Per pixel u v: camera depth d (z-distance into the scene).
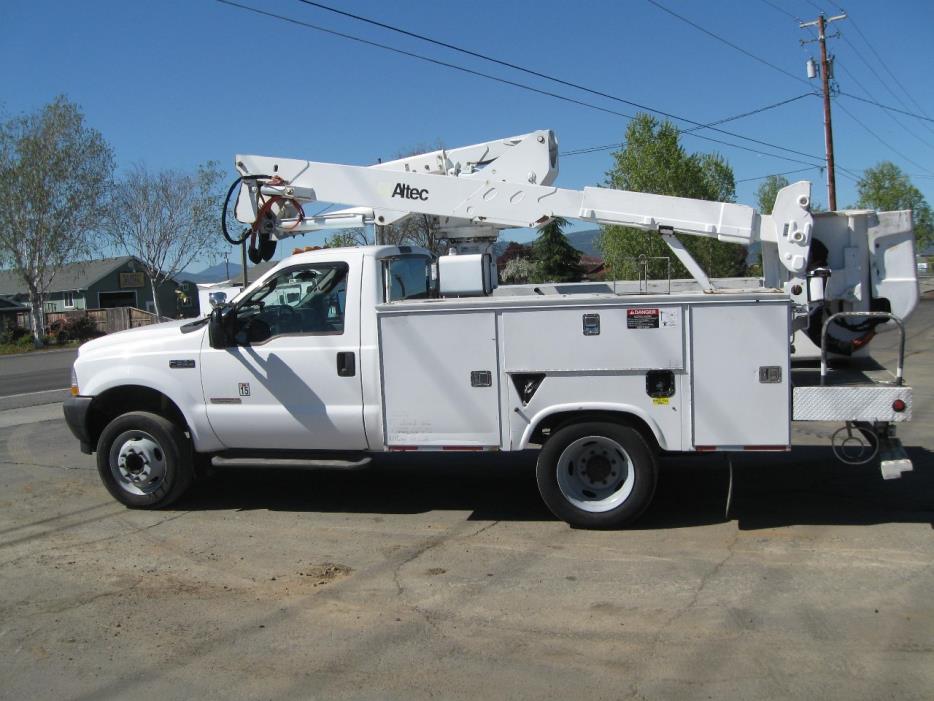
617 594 4.86
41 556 5.88
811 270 6.43
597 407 5.91
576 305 5.87
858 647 4.07
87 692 3.85
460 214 7.14
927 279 58.56
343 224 7.95
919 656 3.95
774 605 4.61
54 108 45.19
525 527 6.27
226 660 4.14
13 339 47.31
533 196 6.94
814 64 33.50
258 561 5.66
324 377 6.48
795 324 6.32
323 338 6.49
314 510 6.93
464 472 8.16
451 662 4.05
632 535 5.97
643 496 5.95
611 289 7.70
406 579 5.22
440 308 6.06
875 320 6.48
